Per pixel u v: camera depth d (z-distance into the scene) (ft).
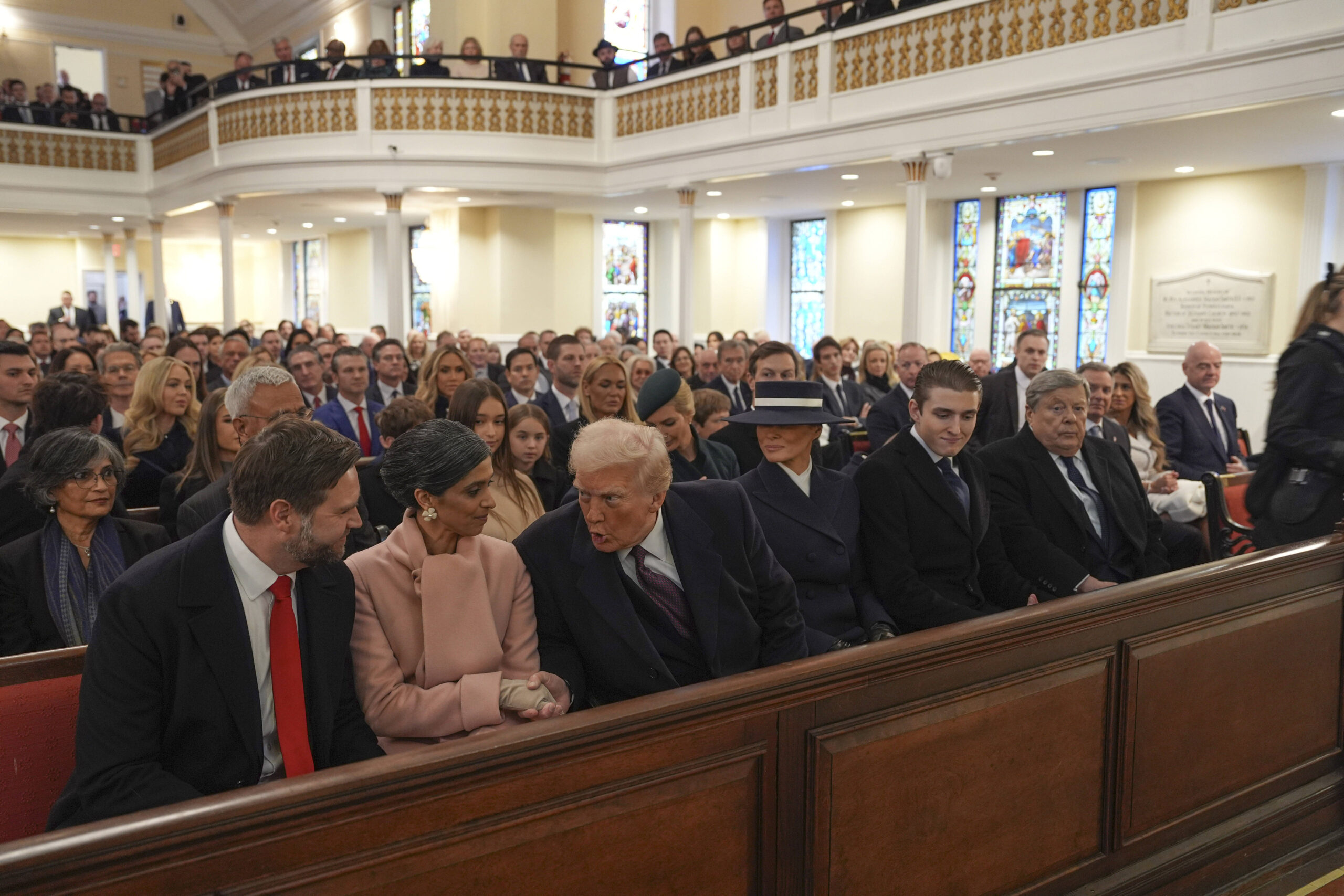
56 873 4.78
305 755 6.95
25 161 59.72
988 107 31.04
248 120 50.62
